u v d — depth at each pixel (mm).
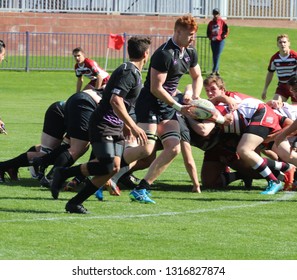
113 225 29719
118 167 31516
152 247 26594
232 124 37812
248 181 39844
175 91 36656
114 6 120938
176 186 39938
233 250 26422
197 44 116000
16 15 117688
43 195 35875
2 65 111750
